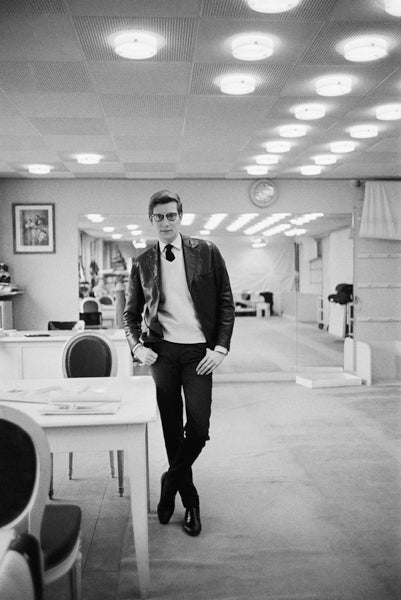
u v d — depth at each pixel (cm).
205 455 394
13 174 687
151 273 260
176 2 274
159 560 239
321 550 248
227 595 211
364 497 313
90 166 643
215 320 259
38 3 274
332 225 779
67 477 350
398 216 729
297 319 798
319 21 296
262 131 501
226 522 279
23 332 552
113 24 296
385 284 744
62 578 225
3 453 149
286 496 315
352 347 728
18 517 150
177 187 723
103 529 272
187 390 256
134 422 199
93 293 739
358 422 490
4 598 108
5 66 351
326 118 464
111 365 333
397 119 468
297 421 495
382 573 227
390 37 315
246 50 322
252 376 713
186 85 385
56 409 210
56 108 432
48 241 714
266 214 738
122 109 436
